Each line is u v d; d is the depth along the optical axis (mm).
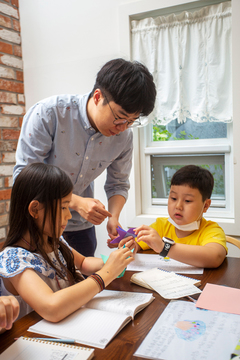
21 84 2338
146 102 966
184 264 1126
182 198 1254
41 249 876
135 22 1995
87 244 1490
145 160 2162
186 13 1851
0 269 802
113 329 674
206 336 645
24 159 1179
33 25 2281
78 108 1193
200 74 1876
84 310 773
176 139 2111
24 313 887
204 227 1298
